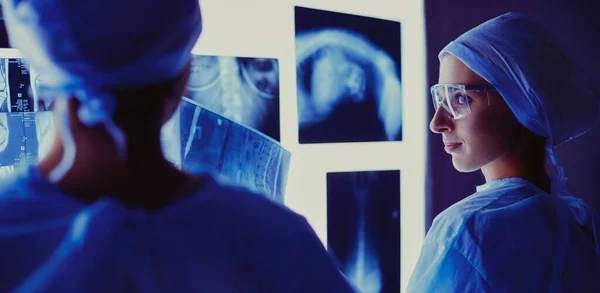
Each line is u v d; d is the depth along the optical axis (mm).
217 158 1163
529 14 1797
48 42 398
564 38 1861
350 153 1508
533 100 912
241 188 494
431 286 893
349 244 1506
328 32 1453
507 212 887
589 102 961
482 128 974
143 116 430
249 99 1321
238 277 444
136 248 401
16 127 1070
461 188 1673
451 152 1040
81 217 389
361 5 1514
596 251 928
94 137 417
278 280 460
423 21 1612
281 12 1389
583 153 1936
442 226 947
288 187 1417
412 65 1606
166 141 1101
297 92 1406
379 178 1550
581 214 974
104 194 414
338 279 498
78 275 370
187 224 430
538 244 859
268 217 476
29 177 418
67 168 419
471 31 1020
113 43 401
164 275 412
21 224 393
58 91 411
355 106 1494
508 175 988
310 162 1451
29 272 384
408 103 1604
